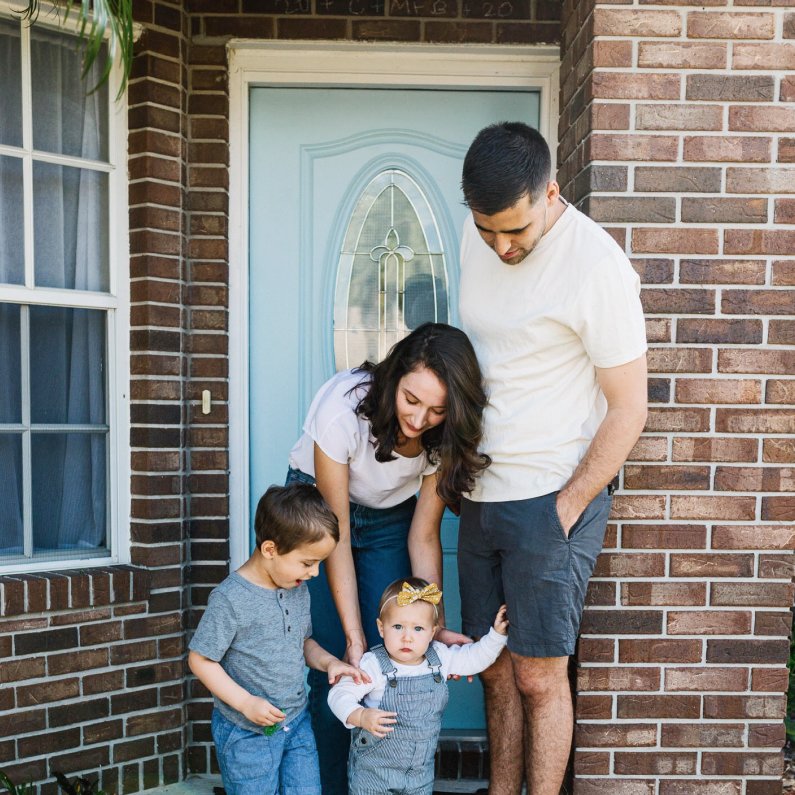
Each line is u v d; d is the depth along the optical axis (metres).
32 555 2.67
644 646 2.42
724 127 2.35
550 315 1.90
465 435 1.94
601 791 2.45
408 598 2.07
